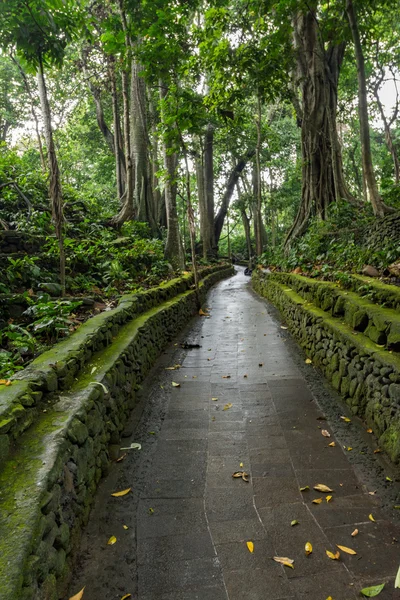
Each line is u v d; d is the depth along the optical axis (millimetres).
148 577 1982
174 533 2285
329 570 1985
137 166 12961
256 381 4719
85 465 2418
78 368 3045
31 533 1475
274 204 20609
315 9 9898
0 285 4586
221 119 9867
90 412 2639
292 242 11109
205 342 6672
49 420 2232
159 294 6918
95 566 2051
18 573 1312
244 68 8719
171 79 9539
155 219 13312
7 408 1979
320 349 4957
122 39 7867
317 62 10789
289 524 2326
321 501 2520
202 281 12586
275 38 8664
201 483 2766
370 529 2258
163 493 2664
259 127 15938
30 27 4473
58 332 3686
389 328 3371
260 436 3406
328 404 3982
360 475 2785
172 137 8727
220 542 2207
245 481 2770
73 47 15758
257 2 8727
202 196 20766
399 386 2861
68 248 7145
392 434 2910
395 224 7168
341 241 8695
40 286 5195
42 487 1686
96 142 19406
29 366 2662
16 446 1964
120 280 7352
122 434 3471
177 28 7863
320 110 10922
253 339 6734
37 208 8273
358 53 6457
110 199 14070
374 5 8648
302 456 3064
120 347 3834
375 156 21469
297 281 7441
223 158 22656
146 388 4562
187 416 3846
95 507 2514
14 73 16812
